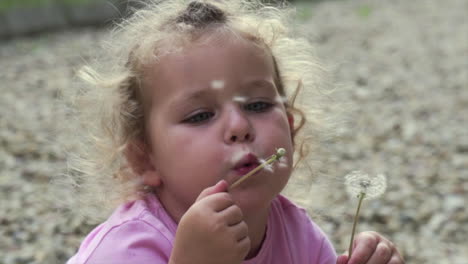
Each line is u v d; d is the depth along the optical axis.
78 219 3.66
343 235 3.48
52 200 4.00
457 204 3.98
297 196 2.34
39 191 4.18
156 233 1.73
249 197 1.58
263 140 1.62
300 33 2.35
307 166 2.28
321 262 1.98
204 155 1.60
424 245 3.47
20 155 4.89
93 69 2.11
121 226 1.74
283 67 2.07
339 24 11.26
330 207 3.79
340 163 4.59
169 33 1.75
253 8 2.05
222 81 1.64
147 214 1.77
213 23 1.74
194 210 1.49
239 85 1.65
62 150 4.85
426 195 4.14
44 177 4.43
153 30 1.81
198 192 1.63
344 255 1.67
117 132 1.93
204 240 1.48
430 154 4.93
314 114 2.29
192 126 1.65
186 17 1.77
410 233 3.62
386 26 11.13
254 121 1.64
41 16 10.59
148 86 1.76
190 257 1.50
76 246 3.42
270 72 1.74
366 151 4.94
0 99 6.64
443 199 4.07
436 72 7.80
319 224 3.57
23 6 10.55
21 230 3.62
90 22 10.98
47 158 4.81
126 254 1.69
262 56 1.72
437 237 3.58
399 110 6.14
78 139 2.24
